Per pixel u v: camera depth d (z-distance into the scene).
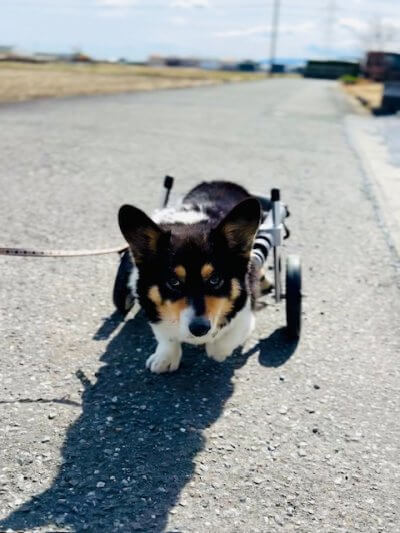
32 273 1.10
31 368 0.80
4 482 0.60
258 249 0.85
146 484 0.60
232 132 3.00
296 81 13.22
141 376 0.80
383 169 2.20
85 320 0.94
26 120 2.88
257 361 0.85
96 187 1.72
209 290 0.71
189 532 0.54
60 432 0.67
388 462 0.65
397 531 0.56
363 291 1.10
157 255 0.74
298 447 0.67
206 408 0.73
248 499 0.59
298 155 2.42
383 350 0.89
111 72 8.79
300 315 0.88
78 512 0.56
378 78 11.66
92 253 0.87
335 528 0.56
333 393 0.78
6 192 1.61
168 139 2.62
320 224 1.48
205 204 0.93
